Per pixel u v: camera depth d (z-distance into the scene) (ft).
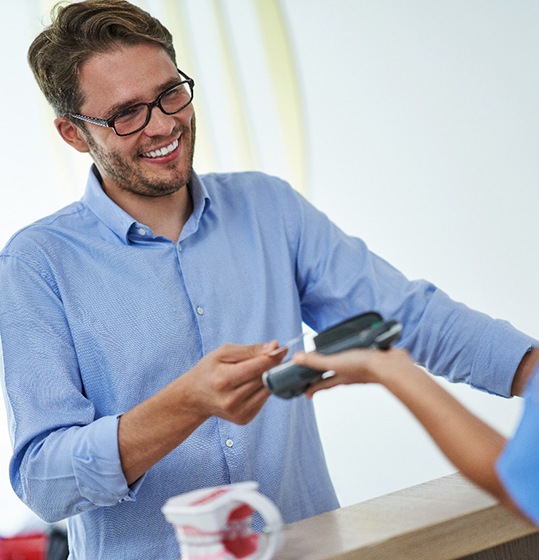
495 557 3.86
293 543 3.68
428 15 10.68
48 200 10.27
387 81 10.78
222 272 5.13
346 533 3.71
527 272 10.87
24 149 10.18
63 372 4.72
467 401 10.85
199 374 4.11
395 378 2.98
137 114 4.78
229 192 5.41
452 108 10.78
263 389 4.12
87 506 4.55
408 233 10.96
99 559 4.85
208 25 10.50
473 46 10.68
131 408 4.85
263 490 4.91
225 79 10.57
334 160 10.86
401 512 3.91
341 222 10.95
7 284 4.86
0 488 9.36
